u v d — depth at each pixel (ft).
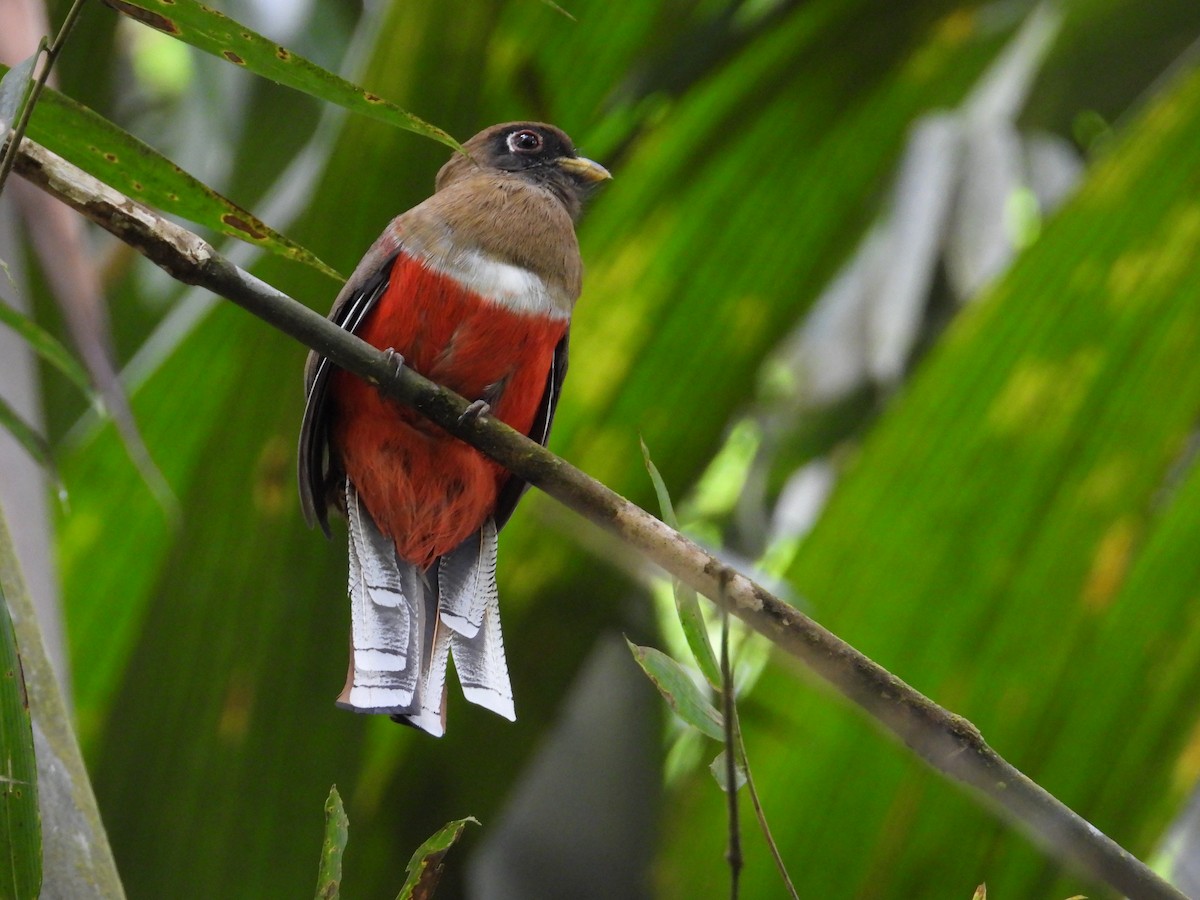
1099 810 28.09
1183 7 39.40
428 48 30.63
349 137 30.42
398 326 26.05
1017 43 40.81
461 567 26.76
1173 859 35.12
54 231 22.48
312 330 20.21
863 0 32.99
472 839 31.04
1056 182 42.24
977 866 28.27
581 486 20.30
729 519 44.60
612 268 33.55
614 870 35.68
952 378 29.07
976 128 42.50
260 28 41.39
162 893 28.71
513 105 32.81
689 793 29.73
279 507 29.09
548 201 27.71
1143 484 28.35
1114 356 28.66
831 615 28.73
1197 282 28.58
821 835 28.89
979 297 29.53
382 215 30.83
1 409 20.76
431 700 24.57
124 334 42.42
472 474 26.13
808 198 33.76
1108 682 28.12
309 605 29.07
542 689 31.89
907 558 28.81
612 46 32.40
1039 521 28.53
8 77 15.34
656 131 33.86
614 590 32.07
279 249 18.47
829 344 45.44
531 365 26.66
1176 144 28.81
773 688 29.35
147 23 16.17
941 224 42.01
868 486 29.04
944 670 28.50
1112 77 41.04
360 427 26.11
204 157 43.39
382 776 31.14
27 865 15.94
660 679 16.25
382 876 30.40
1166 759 27.89
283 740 28.99
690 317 33.71
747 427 46.68
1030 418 28.84
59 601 24.17
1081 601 28.22
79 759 20.71
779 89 33.63
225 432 29.35
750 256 33.73
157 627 28.91
